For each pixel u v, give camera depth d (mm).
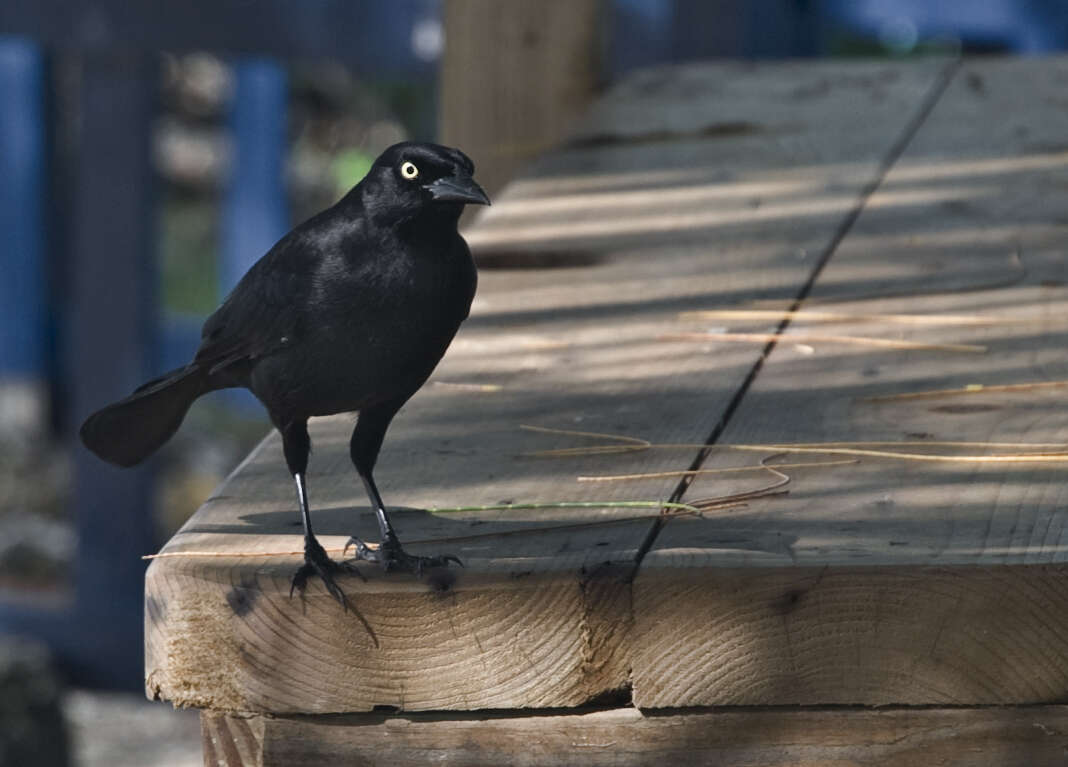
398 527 5371
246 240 20453
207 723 4996
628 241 8953
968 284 8031
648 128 11383
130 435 6488
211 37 14703
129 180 15477
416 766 4906
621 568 4762
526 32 11648
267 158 20250
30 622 16047
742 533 5102
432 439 6312
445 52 11797
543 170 10562
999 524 5082
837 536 5016
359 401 5637
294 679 4891
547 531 5258
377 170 5469
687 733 4801
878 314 7648
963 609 4621
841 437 6148
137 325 15641
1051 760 4652
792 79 12703
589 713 4836
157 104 15633
